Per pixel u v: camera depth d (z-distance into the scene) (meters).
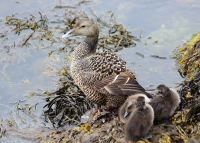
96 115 12.12
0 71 14.85
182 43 15.43
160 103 11.13
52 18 17.19
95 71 11.89
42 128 12.82
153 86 13.61
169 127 11.00
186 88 12.13
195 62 13.54
